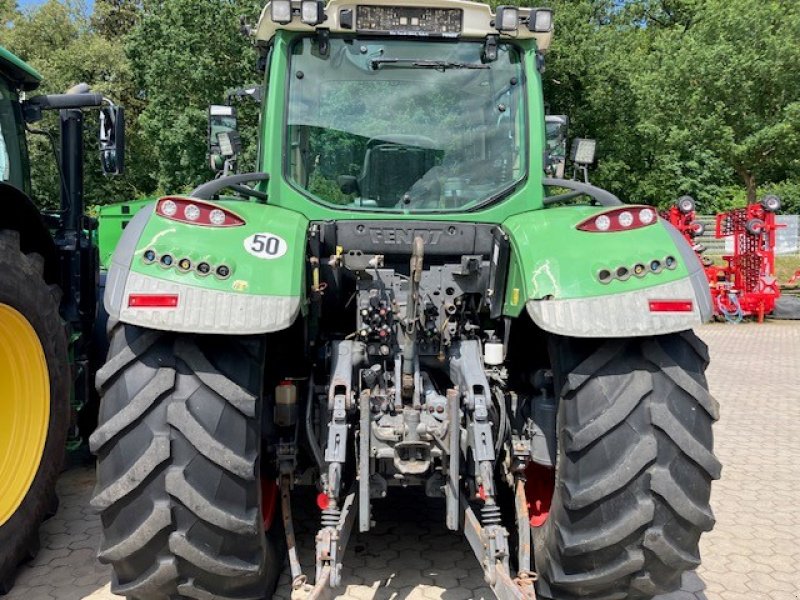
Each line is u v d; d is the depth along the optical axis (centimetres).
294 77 341
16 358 336
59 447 362
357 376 293
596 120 2084
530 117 342
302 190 332
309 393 304
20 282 330
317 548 262
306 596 257
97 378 253
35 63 2683
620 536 249
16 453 334
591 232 270
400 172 341
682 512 248
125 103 2750
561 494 263
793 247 2459
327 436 292
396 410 284
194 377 251
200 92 2192
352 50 343
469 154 343
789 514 423
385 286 312
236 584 261
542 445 292
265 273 252
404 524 387
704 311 255
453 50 346
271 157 330
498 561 258
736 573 349
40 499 344
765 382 813
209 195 289
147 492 245
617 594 270
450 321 314
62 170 448
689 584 338
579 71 2017
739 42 1688
